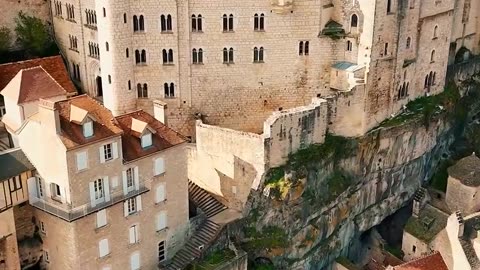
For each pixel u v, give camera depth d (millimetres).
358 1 88375
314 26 90562
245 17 88500
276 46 90812
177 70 89438
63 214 65875
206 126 84562
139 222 72875
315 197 87062
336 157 90000
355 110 90750
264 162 81938
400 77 95250
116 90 87750
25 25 100000
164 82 90000
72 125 65312
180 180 76188
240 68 91125
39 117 65125
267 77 92438
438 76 103000
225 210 84562
